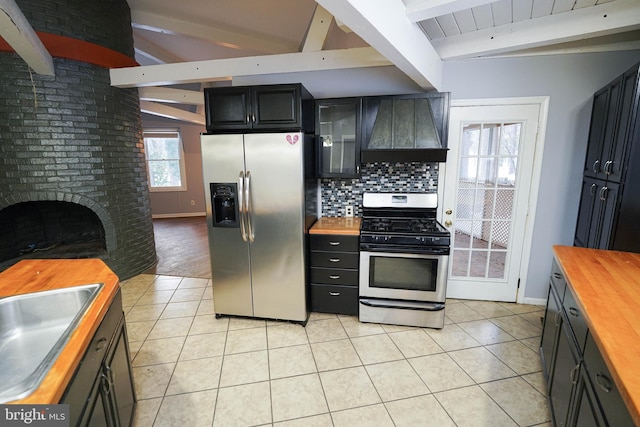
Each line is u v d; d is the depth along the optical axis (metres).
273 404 1.92
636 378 0.91
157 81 3.35
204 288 3.59
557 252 1.97
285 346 2.49
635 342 1.07
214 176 2.65
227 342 2.55
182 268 4.25
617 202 1.99
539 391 2.00
